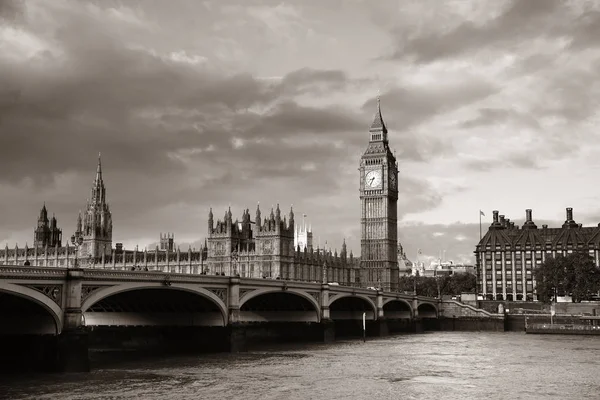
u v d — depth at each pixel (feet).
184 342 417.69
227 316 408.05
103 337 432.66
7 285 278.26
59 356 302.25
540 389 293.84
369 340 567.18
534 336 632.79
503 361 395.14
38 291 291.79
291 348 470.80
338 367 357.41
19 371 312.09
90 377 301.63
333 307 625.41
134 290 361.92
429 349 472.03
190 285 374.63
